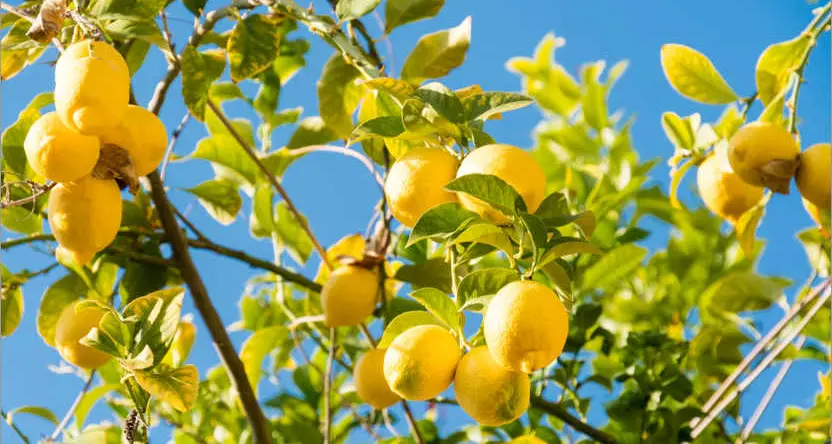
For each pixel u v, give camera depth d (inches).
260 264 75.3
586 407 77.8
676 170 73.1
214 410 83.0
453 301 56.1
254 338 78.0
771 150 63.4
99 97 54.2
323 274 78.7
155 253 71.6
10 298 70.2
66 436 71.0
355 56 64.5
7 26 65.4
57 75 55.2
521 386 53.9
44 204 70.6
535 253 53.9
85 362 64.0
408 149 62.7
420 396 54.7
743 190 68.1
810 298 70.0
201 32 69.2
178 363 74.5
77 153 55.8
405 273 71.9
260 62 68.6
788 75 67.6
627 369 76.9
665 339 77.4
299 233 81.6
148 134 58.0
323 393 85.7
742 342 79.4
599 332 79.6
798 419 75.6
